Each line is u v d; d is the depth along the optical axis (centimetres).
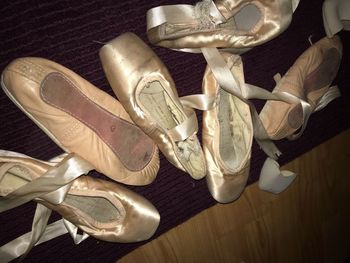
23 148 85
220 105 94
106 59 80
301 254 131
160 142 83
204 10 83
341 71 116
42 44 79
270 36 89
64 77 77
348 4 102
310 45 108
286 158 117
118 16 84
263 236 121
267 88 106
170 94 81
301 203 125
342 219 135
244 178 97
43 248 97
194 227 109
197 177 89
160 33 83
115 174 88
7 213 92
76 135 81
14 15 76
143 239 94
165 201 104
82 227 86
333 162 125
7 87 77
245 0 85
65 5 80
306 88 106
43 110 77
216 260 115
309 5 104
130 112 81
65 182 78
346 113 121
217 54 84
